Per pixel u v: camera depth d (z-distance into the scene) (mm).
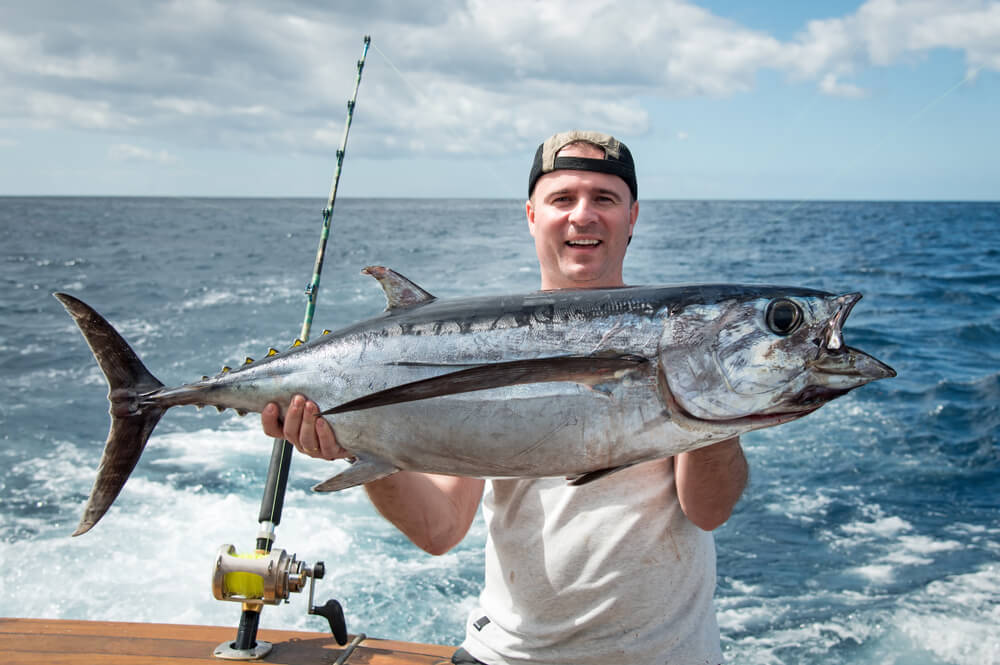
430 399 1936
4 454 7164
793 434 7727
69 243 38062
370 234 47219
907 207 123188
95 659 2564
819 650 4184
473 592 4855
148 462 6996
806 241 36906
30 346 12305
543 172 2574
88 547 5340
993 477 6535
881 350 11766
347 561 5258
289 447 2725
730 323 1865
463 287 19281
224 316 15008
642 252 29469
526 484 2355
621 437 1881
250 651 2660
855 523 5746
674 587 2230
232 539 5535
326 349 2131
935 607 4574
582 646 2230
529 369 1852
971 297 17000
